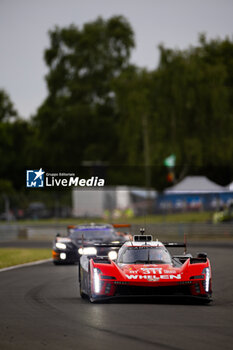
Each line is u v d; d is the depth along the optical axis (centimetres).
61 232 13000
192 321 2866
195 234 12194
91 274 3525
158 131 16025
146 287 3428
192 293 3462
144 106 16162
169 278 3434
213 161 16262
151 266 3569
